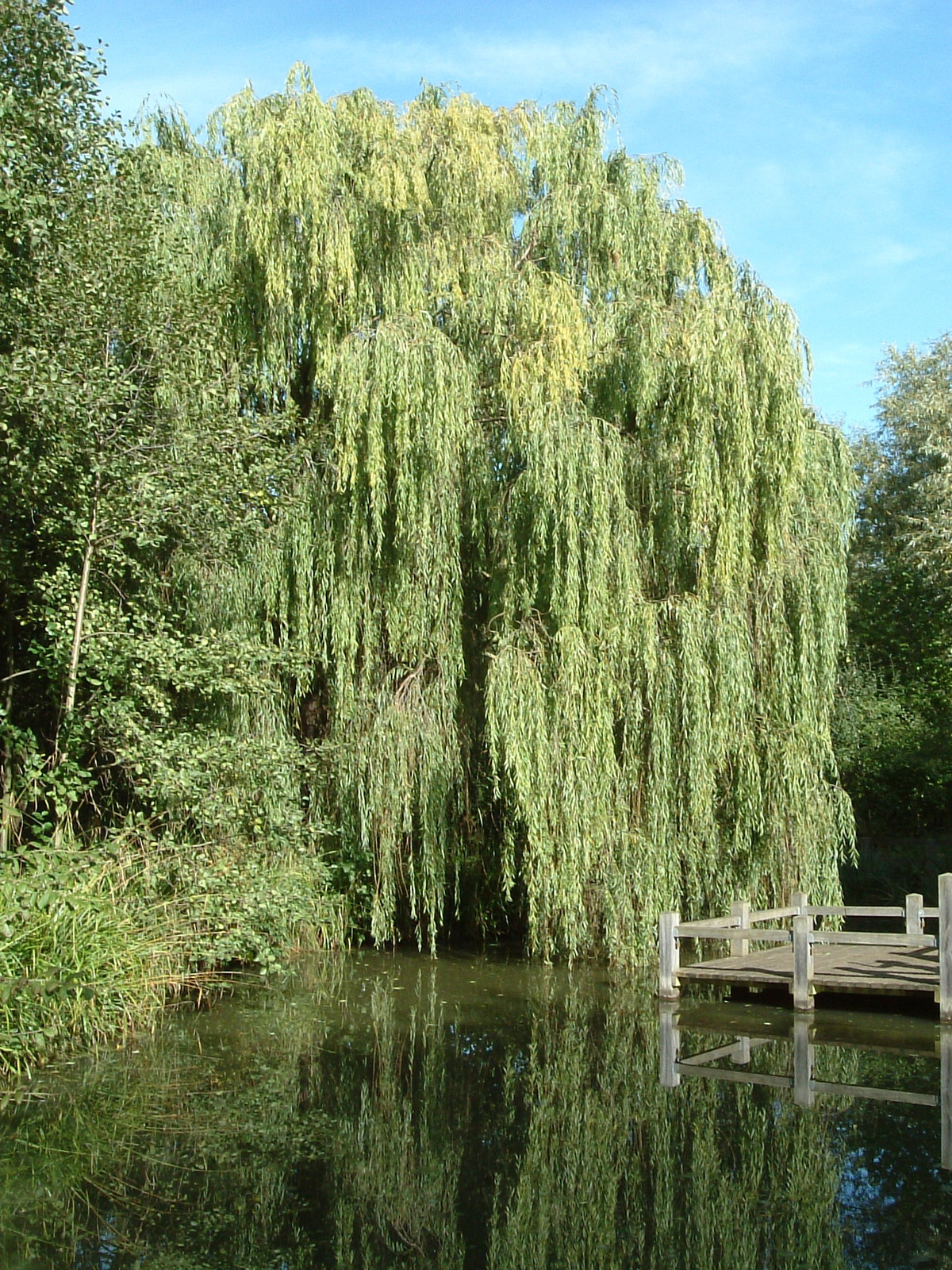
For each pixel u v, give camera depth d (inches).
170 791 386.9
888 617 919.7
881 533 975.0
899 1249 202.1
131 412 398.0
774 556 449.1
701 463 433.7
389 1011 389.1
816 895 464.1
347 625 462.6
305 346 503.8
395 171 470.0
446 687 466.6
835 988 390.3
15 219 399.2
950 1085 303.7
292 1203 222.5
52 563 430.0
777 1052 341.7
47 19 411.2
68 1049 329.7
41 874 333.7
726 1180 234.8
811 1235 207.9
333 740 474.6
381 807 462.3
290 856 449.7
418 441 439.5
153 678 415.2
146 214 416.5
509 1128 266.7
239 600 467.2
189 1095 288.7
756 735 459.2
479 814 494.0
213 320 435.5
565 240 502.6
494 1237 207.5
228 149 523.5
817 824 462.0
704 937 459.8
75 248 395.5
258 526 436.8
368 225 484.4
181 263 449.1
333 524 466.0
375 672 475.8
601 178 505.7
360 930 514.3
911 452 928.9
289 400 455.5
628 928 442.9
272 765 419.8
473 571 486.3
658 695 440.8
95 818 444.5
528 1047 343.9
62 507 395.5
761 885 465.4
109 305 398.6
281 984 434.3
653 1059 331.0
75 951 335.0
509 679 434.0
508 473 467.2
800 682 458.9
